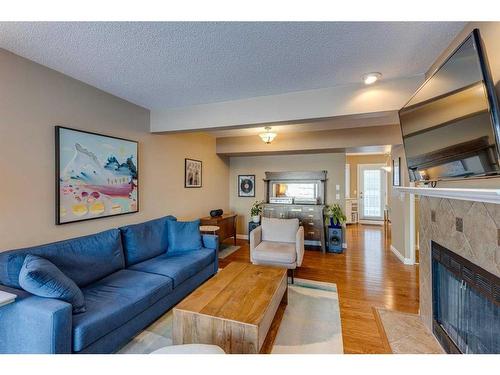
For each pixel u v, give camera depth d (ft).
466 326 5.11
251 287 6.70
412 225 12.73
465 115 4.05
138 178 10.30
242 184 18.83
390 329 6.88
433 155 5.23
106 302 5.81
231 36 5.44
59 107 7.31
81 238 7.29
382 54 6.14
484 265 4.32
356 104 7.91
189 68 6.98
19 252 5.67
